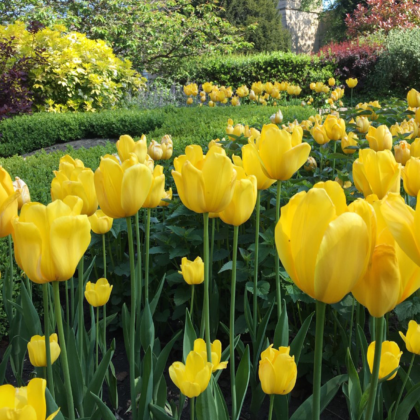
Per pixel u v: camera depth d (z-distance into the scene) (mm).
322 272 745
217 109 8922
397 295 805
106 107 12234
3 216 1100
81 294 1682
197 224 3023
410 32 15242
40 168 5109
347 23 21938
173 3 17078
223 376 2584
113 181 1295
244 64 15883
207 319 1373
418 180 1547
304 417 1360
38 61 10914
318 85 9133
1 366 1720
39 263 994
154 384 1773
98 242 3283
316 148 3977
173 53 17078
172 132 7344
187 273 1880
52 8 15906
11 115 10539
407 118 4902
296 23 29344
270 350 1234
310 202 746
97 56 12297
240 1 25281
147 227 1885
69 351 1665
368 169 1544
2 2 15625
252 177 1404
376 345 926
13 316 2221
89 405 1610
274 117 4273
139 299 2049
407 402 1386
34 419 690
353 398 1441
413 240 729
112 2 15562
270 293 2525
